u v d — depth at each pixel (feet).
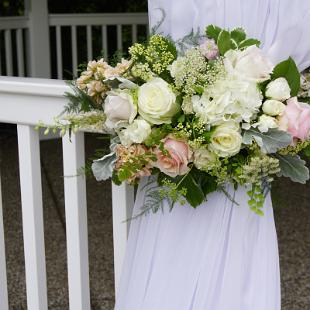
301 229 13.12
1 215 7.79
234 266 5.89
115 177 5.76
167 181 5.50
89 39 20.89
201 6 5.81
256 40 5.45
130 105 5.31
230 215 5.90
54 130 5.99
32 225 7.30
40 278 7.46
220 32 5.46
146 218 6.30
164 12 6.04
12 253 11.92
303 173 5.43
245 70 5.27
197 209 6.01
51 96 6.67
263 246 5.91
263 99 5.34
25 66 21.97
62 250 12.07
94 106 5.82
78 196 6.91
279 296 5.99
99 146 19.25
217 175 5.37
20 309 9.92
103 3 24.04
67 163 6.85
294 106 5.24
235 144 5.16
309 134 5.29
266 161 5.19
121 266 6.86
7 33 19.47
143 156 5.26
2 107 7.05
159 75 5.47
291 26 5.57
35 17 20.12
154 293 6.15
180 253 6.08
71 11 23.77
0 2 22.56
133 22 21.24
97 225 13.34
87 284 7.22
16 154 18.89
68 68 23.35
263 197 5.56
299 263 11.48
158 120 5.29
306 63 5.73
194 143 5.18
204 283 5.97
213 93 5.17
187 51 5.39
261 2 5.67
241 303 5.93
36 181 7.23
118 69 5.50
